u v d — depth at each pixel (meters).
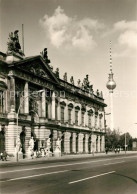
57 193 16.19
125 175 25.53
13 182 20.64
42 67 78.81
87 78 112.75
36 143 75.88
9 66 66.00
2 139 64.31
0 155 57.72
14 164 43.50
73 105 100.00
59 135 87.31
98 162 45.38
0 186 18.78
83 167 34.69
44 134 76.19
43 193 16.19
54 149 82.12
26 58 70.00
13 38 68.62
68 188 18.03
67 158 66.44
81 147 103.62
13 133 65.00
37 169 31.83
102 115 126.38
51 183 20.20
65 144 92.44
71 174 26.20
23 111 71.12
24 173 27.08
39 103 78.56
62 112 92.88
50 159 61.94
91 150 111.50
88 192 16.58
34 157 68.31
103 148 123.38
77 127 101.19
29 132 71.81
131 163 42.41
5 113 64.94
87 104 111.44
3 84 65.19
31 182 20.67
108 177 23.95
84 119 109.38
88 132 110.19
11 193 16.23
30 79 73.25
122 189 17.72
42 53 83.12
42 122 76.31
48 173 27.06
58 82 86.25
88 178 23.16
